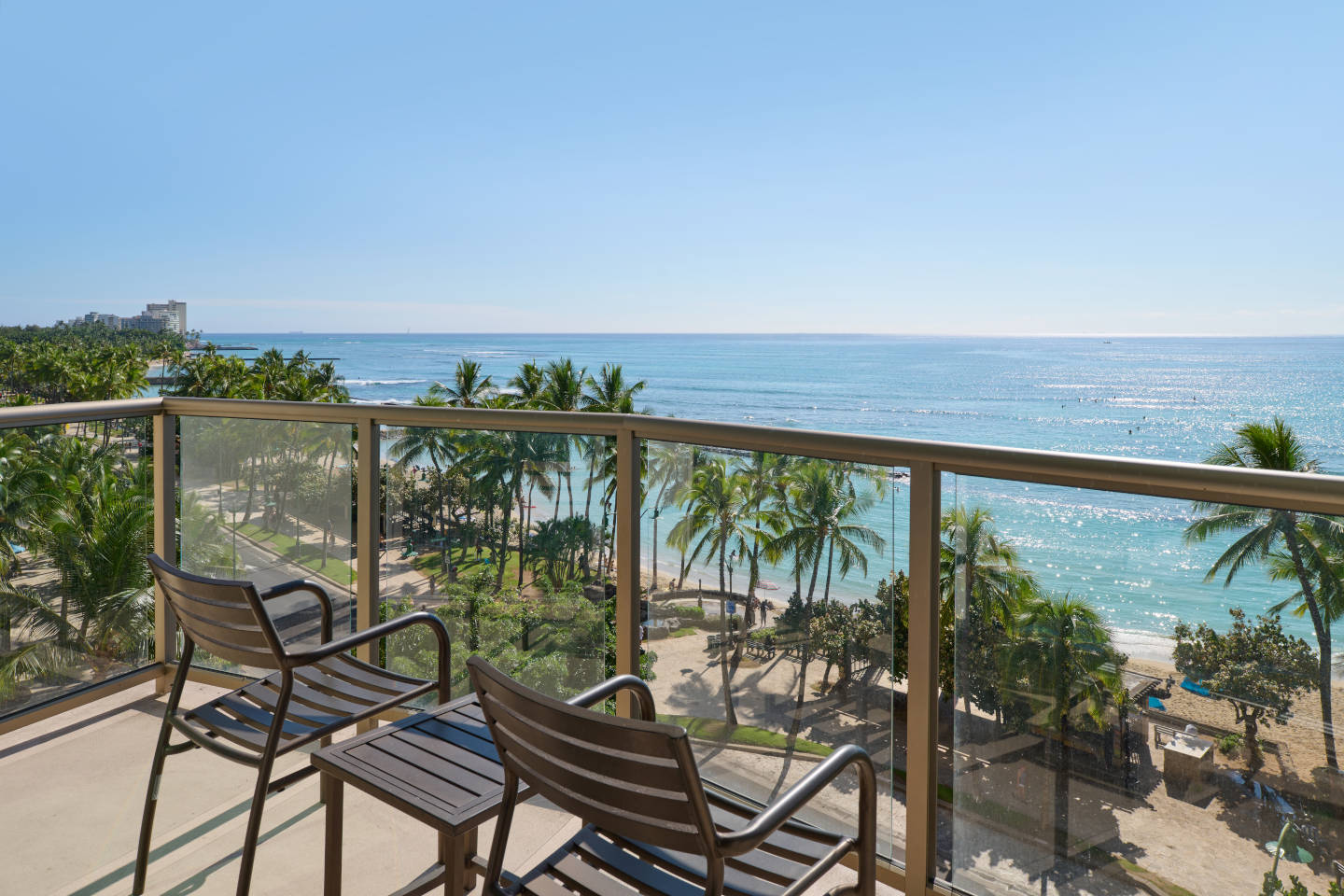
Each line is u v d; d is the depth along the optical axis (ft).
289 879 6.64
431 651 9.13
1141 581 4.93
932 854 6.13
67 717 9.43
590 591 8.22
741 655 7.18
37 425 8.93
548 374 160.86
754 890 4.15
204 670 10.37
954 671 5.89
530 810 7.91
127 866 6.79
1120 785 5.11
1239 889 4.67
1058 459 5.08
